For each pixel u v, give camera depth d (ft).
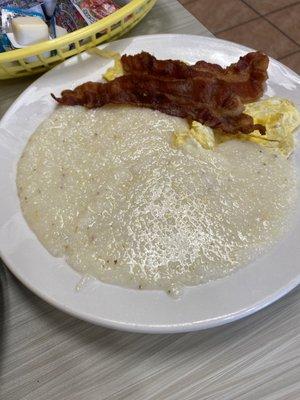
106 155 0.84
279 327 0.65
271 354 0.62
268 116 0.89
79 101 0.94
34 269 0.68
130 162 0.82
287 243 0.70
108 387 0.60
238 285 0.65
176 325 0.60
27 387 0.61
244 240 0.70
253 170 0.81
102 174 0.81
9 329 0.67
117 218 0.73
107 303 0.63
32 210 0.76
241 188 0.78
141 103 0.93
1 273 0.72
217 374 0.61
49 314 0.68
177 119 0.91
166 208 0.74
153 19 1.21
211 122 0.88
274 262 0.67
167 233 0.71
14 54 0.94
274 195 0.77
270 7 2.18
